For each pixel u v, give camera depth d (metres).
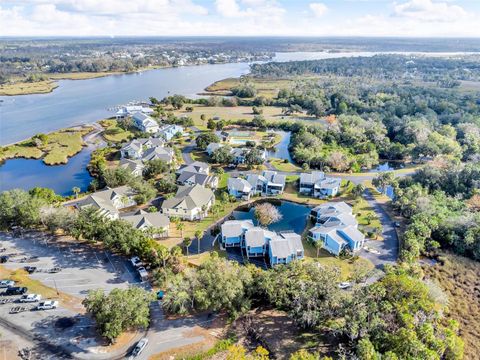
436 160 132.00
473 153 149.50
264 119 191.75
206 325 61.06
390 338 52.00
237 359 50.06
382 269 76.62
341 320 60.53
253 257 81.31
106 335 54.97
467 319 66.12
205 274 63.59
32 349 55.31
